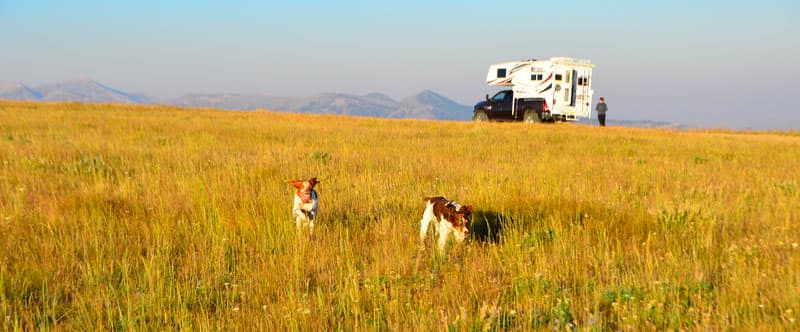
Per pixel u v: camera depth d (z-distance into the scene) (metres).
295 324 5.30
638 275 6.54
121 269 6.70
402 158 16.38
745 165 17.05
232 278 6.72
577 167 15.43
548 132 27.92
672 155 19.67
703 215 9.12
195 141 19.69
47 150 15.49
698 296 5.73
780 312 5.36
